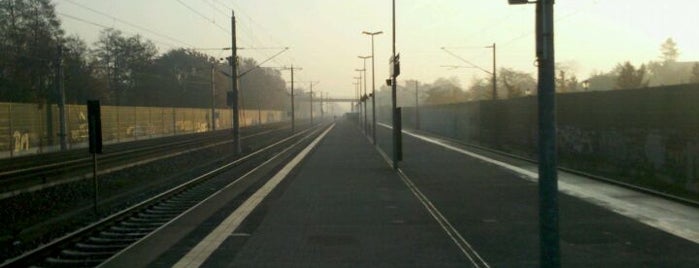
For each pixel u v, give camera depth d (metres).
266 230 12.78
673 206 15.78
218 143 53.78
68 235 12.51
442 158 33.81
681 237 11.73
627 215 14.37
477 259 10.03
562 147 31.23
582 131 28.28
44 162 29.88
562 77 58.75
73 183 23.91
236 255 10.51
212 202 17.45
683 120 19.06
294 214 14.88
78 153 36.69
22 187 21.06
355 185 21.08
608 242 11.29
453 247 10.96
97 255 11.50
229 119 101.25
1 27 51.09
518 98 38.00
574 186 20.23
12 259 10.67
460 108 57.06
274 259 10.19
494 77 53.22
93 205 18.70
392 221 13.75
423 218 14.11
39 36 52.84
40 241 13.48
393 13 28.81
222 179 25.45
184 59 102.75
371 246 11.12
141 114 60.56
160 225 14.66
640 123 22.22
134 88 84.88
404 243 11.35
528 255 10.27
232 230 12.80
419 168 27.73
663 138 20.44
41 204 19.09
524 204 16.23
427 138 60.56
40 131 41.62
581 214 14.54
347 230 12.70
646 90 21.72
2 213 17.23
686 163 18.92
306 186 20.95
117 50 83.75
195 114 81.44
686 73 74.12
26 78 51.81
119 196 21.52
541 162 6.46
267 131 84.00
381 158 34.50
